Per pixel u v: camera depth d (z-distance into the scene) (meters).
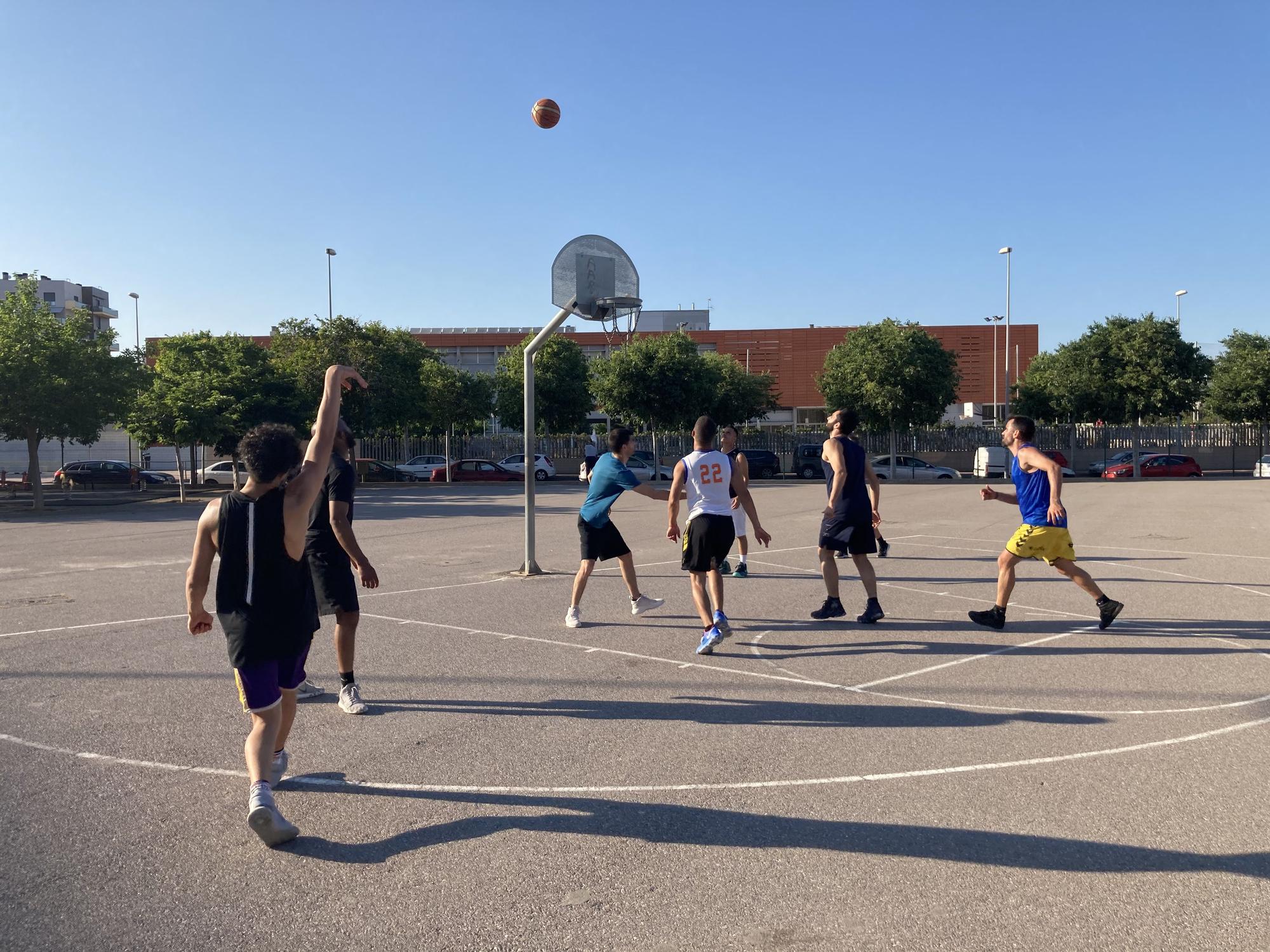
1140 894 3.44
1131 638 7.84
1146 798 4.35
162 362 34.97
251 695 3.95
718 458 7.25
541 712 5.79
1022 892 3.46
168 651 7.54
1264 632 8.05
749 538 15.91
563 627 8.41
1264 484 34.94
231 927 3.26
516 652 7.43
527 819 4.16
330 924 3.28
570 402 52.38
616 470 8.20
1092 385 44.66
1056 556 7.99
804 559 13.20
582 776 4.68
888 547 13.55
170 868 3.71
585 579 8.39
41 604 9.85
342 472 5.72
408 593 10.37
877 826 4.06
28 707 5.93
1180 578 11.13
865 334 45.31
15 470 49.25
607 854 3.80
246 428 33.47
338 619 5.80
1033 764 4.82
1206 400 50.12
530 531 11.77
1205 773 4.68
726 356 57.84
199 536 4.03
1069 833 3.97
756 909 3.35
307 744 5.18
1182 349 43.88
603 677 6.62
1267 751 5.00
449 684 6.46
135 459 50.72
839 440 8.40
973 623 8.52
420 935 3.20
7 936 3.20
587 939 3.16
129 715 5.77
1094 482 38.41
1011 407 54.62
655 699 6.07
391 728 5.47
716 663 7.05
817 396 72.88
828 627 8.38
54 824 4.14
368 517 22.38
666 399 45.09
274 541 3.91
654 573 11.89
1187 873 3.60
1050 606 9.36
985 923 3.24
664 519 21.22
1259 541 15.21
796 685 6.40
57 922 3.30
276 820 3.83
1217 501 25.14
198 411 30.33
